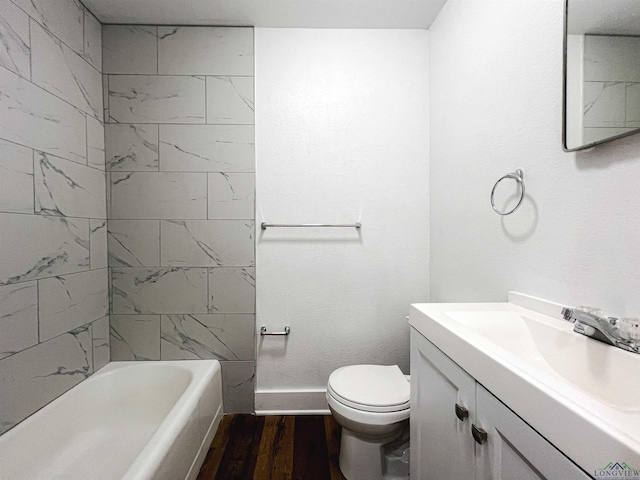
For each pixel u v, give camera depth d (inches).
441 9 69.4
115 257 74.9
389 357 78.9
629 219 29.7
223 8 68.6
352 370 63.2
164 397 70.5
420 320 41.9
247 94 75.0
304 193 77.1
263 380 78.4
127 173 74.2
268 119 76.1
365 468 54.6
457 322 36.4
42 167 55.0
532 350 37.1
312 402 77.9
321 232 77.5
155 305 75.7
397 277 78.4
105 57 73.1
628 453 14.6
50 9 57.0
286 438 68.1
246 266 76.5
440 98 70.5
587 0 33.2
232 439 67.7
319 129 76.7
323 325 78.3
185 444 51.2
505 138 48.0
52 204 57.3
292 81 76.0
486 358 26.5
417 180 77.7
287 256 77.5
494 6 50.3
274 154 76.4
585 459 17.1
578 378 30.8
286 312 77.9
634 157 29.2
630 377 26.0
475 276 56.7
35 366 53.2
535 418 20.9
